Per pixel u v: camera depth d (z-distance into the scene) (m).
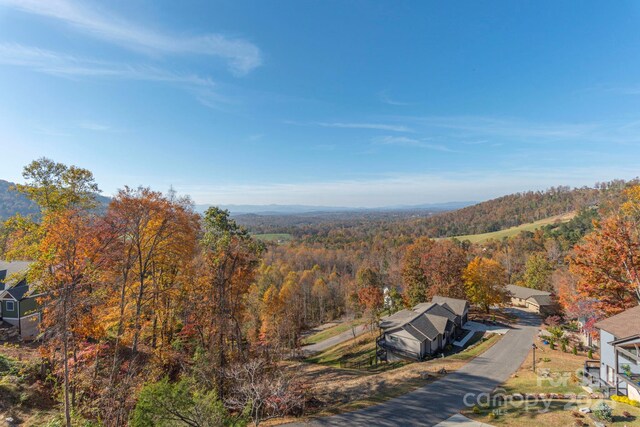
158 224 22.00
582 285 25.89
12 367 19.72
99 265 18.30
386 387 22.45
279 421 17.69
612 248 24.38
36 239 20.45
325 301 73.69
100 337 20.95
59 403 17.84
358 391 22.25
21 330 27.23
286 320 44.09
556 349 30.81
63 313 16.14
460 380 23.12
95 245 18.11
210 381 19.83
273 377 21.94
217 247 27.19
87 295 18.56
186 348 25.94
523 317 48.50
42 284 18.81
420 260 55.91
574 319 40.84
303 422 17.52
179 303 25.75
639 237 25.80
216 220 30.42
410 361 32.47
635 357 16.80
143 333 24.09
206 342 26.14
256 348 30.70
